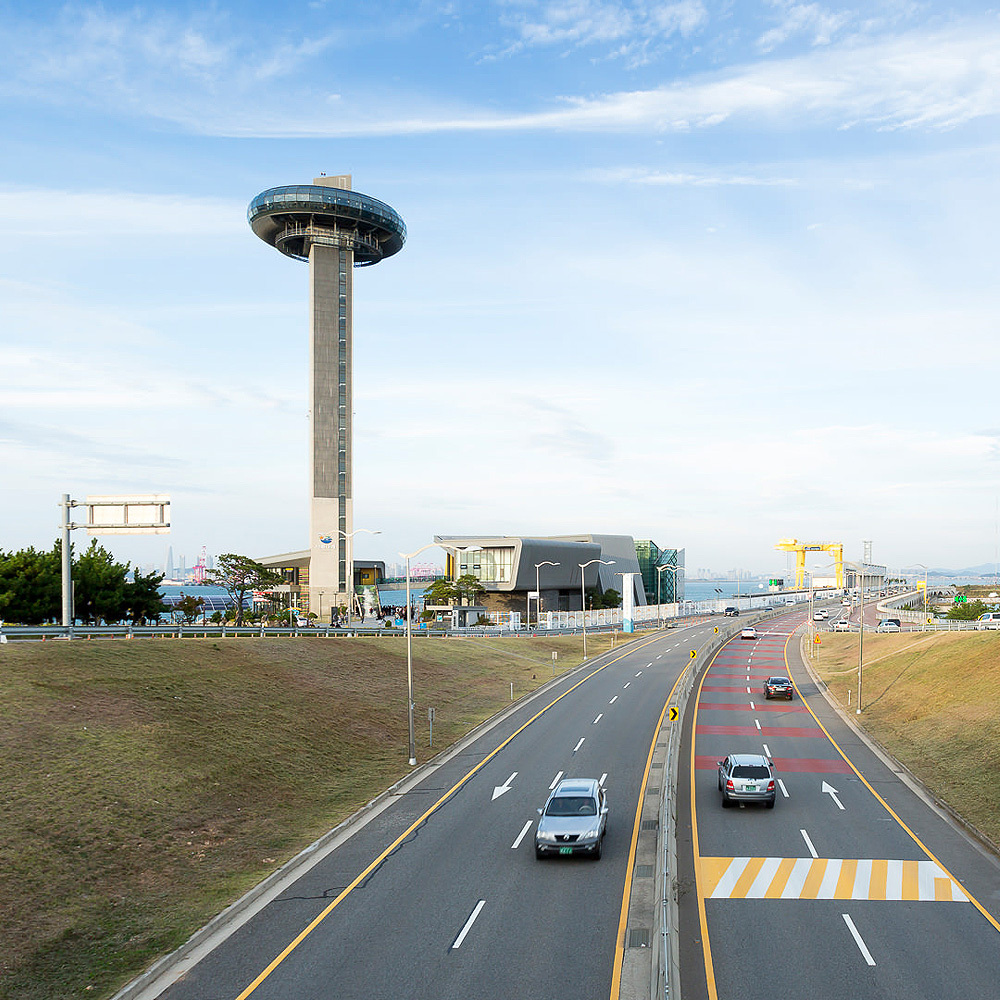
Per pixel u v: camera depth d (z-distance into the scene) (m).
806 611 169.38
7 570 70.19
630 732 49.94
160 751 35.00
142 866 26.05
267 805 33.44
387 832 30.72
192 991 18.52
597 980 18.53
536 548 148.62
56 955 20.31
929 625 97.12
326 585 132.75
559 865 26.61
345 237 138.50
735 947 20.17
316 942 20.97
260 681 50.09
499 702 61.25
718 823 31.31
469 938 20.95
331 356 136.38
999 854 27.28
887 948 20.09
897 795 35.66
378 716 51.06
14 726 33.19
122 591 77.75
